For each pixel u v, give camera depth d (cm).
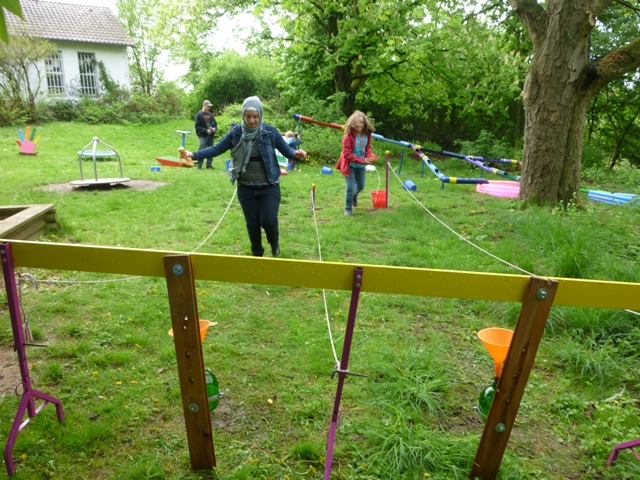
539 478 242
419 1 1669
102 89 2555
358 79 1955
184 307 208
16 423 232
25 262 218
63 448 248
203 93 2764
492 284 201
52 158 1435
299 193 993
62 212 736
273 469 238
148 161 1484
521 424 284
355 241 652
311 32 1916
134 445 253
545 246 611
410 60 1706
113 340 360
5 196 848
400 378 312
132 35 3453
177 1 1427
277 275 207
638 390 323
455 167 1703
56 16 2498
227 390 304
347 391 303
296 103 2231
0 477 226
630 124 2078
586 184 1433
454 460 244
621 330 393
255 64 2814
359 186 818
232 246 611
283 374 323
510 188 1051
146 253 210
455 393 311
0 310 405
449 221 770
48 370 313
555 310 411
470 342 382
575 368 343
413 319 418
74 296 436
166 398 293
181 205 828
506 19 2025
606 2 789
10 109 2019
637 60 797
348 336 212
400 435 258
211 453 232
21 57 2006
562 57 801
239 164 498
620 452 254
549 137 838
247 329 387
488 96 1844
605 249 598
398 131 2333
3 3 143
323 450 251
